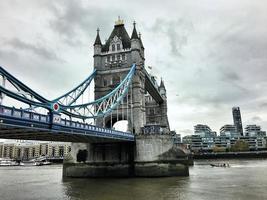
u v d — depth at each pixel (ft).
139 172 162.20
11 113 73.67
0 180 162.20
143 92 205.05
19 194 105.50
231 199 88.89
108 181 139.95
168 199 89.56
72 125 101.30
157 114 316.19
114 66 200.64
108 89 195.93
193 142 622.13
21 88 81.05
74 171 171.12
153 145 164.25
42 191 112.27
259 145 643.04
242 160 386.11
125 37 210.38
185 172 160.15
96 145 172.35
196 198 90.79
